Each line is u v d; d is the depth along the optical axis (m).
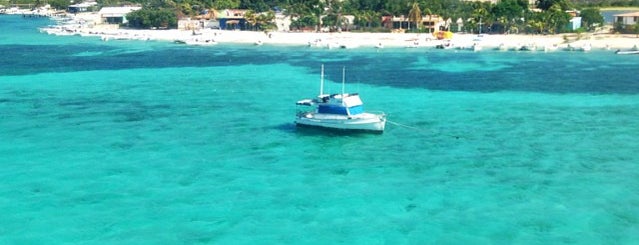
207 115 83.25
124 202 50.56
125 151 65.31
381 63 141.50
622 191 52.97
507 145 67.81
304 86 109.06
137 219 47.22
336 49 173.12
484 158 62.91
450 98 96.00
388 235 44.62
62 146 67.12
